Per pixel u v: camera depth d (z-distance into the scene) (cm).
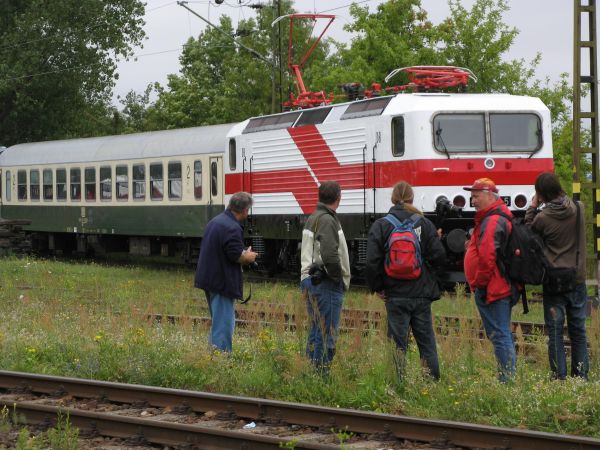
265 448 910
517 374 1125
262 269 2945
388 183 2348
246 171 2894
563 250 1142
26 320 1731
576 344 1171
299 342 1243
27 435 956
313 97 2847
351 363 1187
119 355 1312
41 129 5559
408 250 1109
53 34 5297
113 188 3594
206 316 1928
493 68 3531
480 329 1552
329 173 2550
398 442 947
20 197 4112
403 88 2491
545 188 1148
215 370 1222
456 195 2283
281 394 1150
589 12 2000
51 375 1231
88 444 971
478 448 907
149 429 984
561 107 3512
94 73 5397
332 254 1144
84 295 2289
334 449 873
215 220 1285
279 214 2753
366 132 2414
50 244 4081
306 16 3056
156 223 3388
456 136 2295
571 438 864
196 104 7612
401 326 1127
